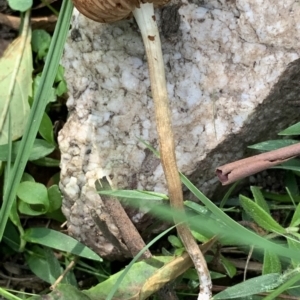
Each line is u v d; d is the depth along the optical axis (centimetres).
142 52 12
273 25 12
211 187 13
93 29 12
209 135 12
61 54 12
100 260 12
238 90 12
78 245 13
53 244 13
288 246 11
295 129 12
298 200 13
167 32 12
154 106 11
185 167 12
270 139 13
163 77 11
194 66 12
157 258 12
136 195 11
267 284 10
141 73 12
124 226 11
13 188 12
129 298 11
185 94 12
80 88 13
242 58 12
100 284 11
